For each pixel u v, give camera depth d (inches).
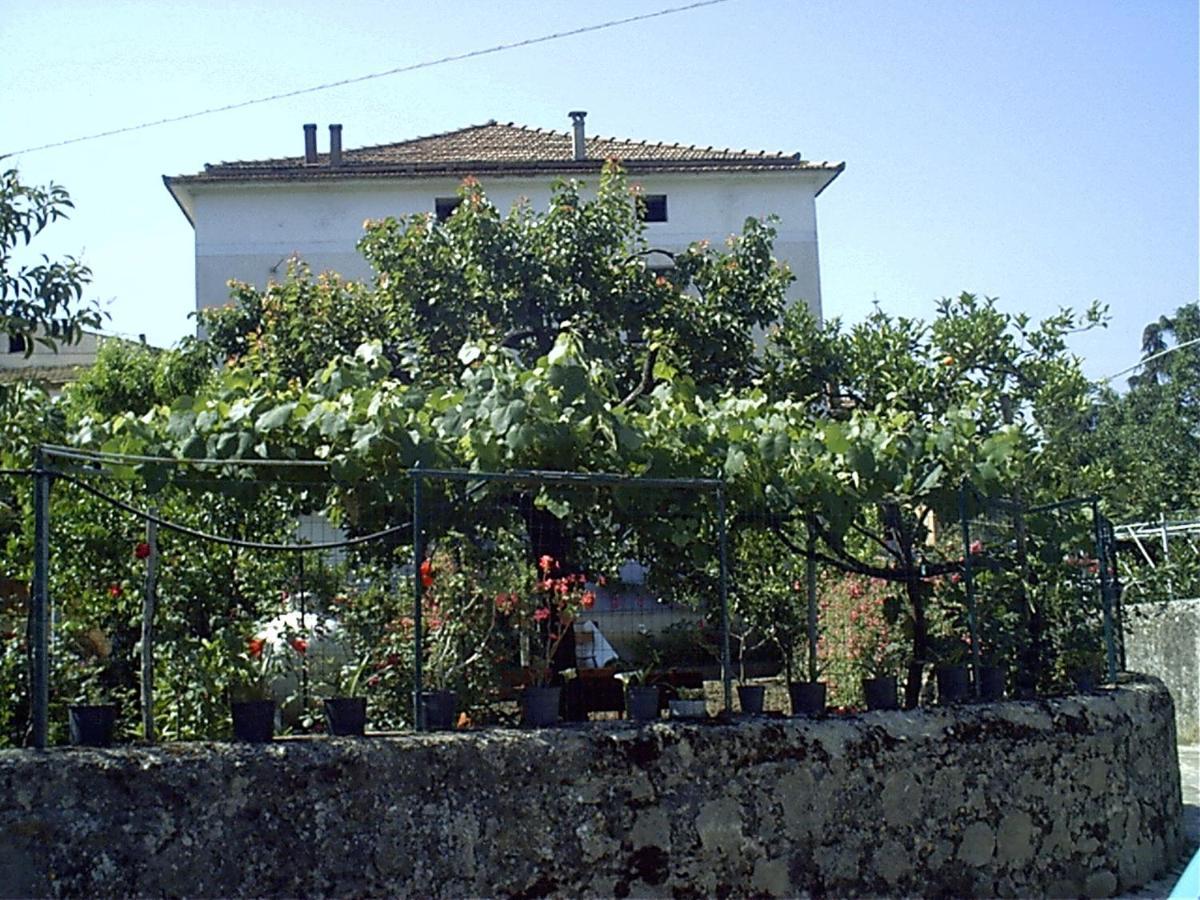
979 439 390.3
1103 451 780.0
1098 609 386.6
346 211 1011.3
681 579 320.8
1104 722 345.7
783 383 523.8
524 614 293.4
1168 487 1069.1
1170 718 383.9
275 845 246.1
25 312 323.0
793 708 323.3
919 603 356.2
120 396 652.1
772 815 289.0
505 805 265.0
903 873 302.2
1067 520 378.3
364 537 282.2
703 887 278.8
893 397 428.8
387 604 292.8
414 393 317.4
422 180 1000.9
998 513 370.0
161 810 239.6
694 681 321.1
